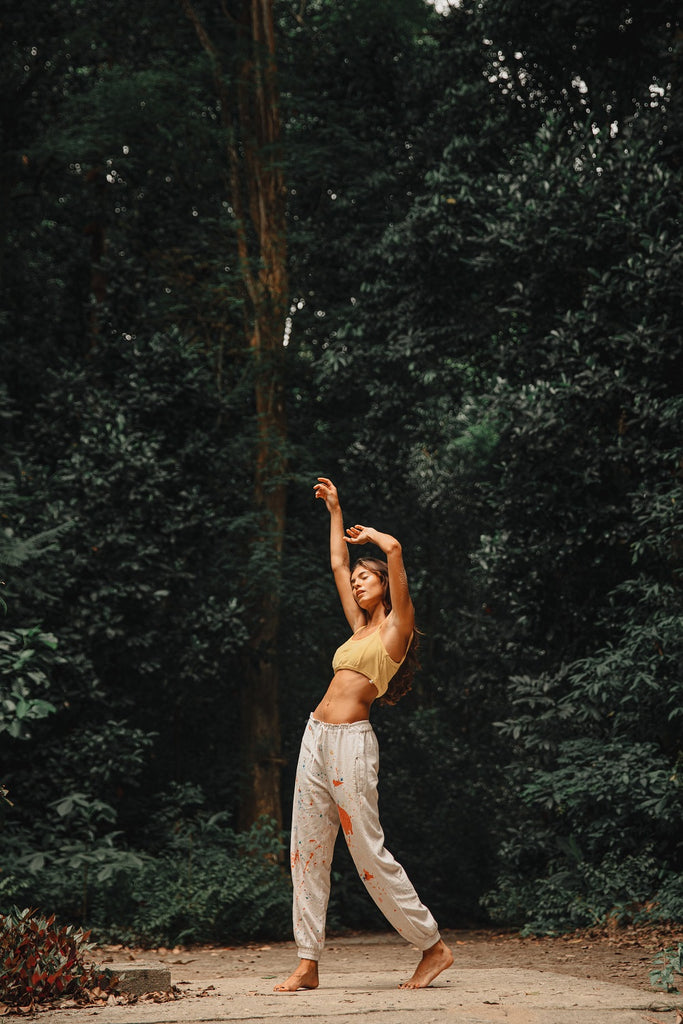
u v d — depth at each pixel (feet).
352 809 13.80
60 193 44.68
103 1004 14.14
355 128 44.29
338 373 41.65
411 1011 12.43
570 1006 13.23
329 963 26.50
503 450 34.76
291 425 44.93
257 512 40.98
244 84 42.86
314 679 43.62
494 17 37.96
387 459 45.19
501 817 48.67
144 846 37.11
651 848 30.40
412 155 41.93
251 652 40.47
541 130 35.19
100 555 36.76
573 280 35.63
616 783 30.01
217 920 32.48
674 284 31.99
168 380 40.19
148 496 37.68
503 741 50.19
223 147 44.06
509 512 34.81
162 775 40.93
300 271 44.50
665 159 35.22
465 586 50.85
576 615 34.53
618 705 32.37
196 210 45.16
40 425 39.24
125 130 41.83
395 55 44.68
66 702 34.50
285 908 34.17
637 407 32.04
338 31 44.21
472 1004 12.91
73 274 45.44
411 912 14.06
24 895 29.96
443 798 48.93
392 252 39.91
